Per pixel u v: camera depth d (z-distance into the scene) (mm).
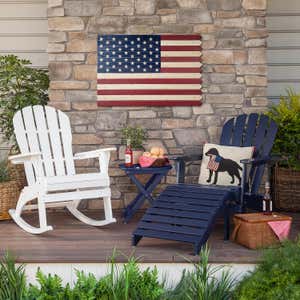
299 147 6082
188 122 6031
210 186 5176
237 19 5965
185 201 4766
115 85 6004
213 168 5500
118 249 4539
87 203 6137
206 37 5984
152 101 6004
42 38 6684
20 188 6168
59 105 6012
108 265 4227
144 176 6027
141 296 3914
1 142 6621
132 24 5973
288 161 6059
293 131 6078
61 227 5395
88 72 6000
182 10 5961
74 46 5977
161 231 4547
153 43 5973
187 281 4059
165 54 5980
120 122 6027
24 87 6184
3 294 3953
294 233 5082
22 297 3943
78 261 4230
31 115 5613
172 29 5977
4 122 6191
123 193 6090
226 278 4105
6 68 6039
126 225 5477
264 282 3895
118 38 5969
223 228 5344
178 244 4711
